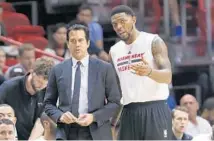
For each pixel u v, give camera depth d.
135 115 15.62
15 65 20.80
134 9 23.88
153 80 15.52
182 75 24.00
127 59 15.62
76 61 15.09
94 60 15.15
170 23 23.83
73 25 15.12
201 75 23.92
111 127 15.88
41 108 16.69
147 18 23.78
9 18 24.77
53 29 25.41
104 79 15.09
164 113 15.62
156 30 23.75
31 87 16.62
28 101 16.75
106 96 15.16
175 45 23.78
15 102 16.75
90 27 23.08
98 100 14.98
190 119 20.25
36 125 16.73
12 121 15.34
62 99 15.02
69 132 15.01
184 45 23.81
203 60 23.77
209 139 15.68
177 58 23.75
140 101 15.61
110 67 15.16
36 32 24.59
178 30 23.83
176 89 24.02
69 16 25.62
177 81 24.06
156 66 15.45
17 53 22.42
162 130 15.58
